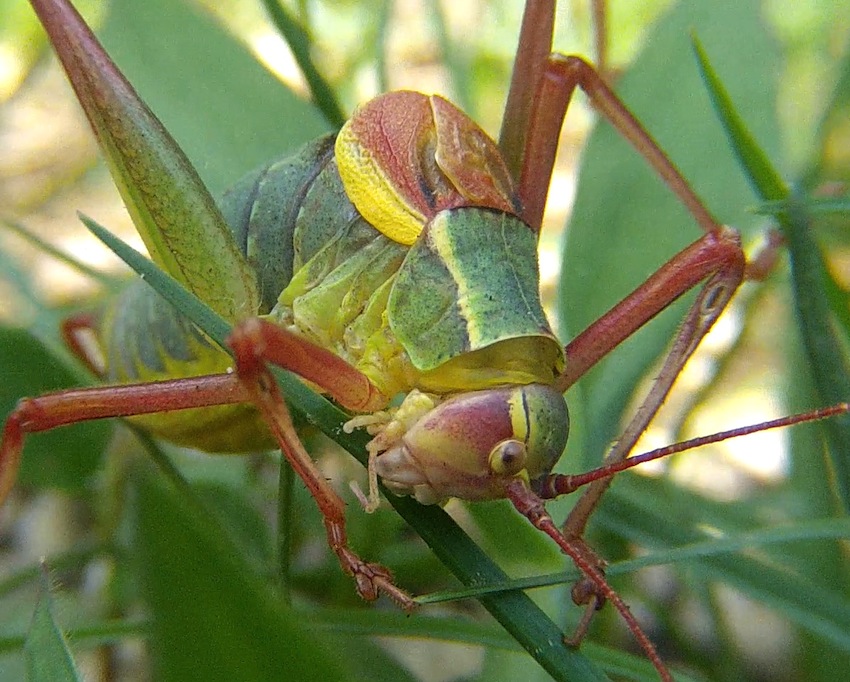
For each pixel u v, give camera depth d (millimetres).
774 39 69
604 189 67
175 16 70
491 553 59
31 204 104
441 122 55
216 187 67
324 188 58
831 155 77
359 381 52
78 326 66
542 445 50
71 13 55
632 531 60
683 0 71
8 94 116
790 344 71
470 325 51
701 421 79
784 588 56
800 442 64
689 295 64
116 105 54
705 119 68
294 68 112
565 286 65
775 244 63
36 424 50
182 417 57
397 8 116
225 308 57
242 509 68
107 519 63
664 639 65
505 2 109
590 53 103
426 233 53
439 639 52
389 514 65
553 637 46
